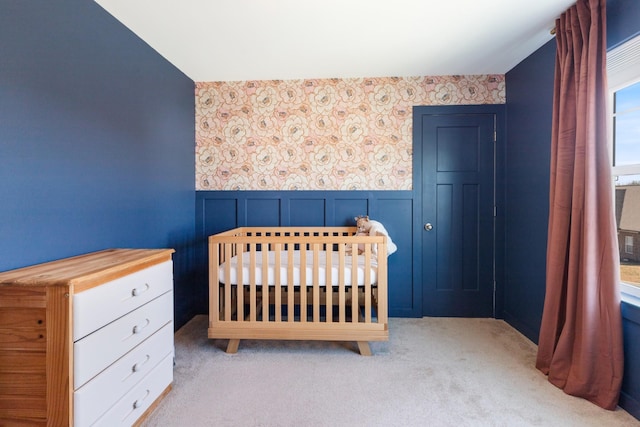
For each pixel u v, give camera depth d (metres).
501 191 2.88
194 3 1.82
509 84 2.80
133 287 1.46
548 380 1.89
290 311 2.19
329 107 2.98
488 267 2.93
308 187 3.01
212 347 2.35
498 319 2.91
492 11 1.90
